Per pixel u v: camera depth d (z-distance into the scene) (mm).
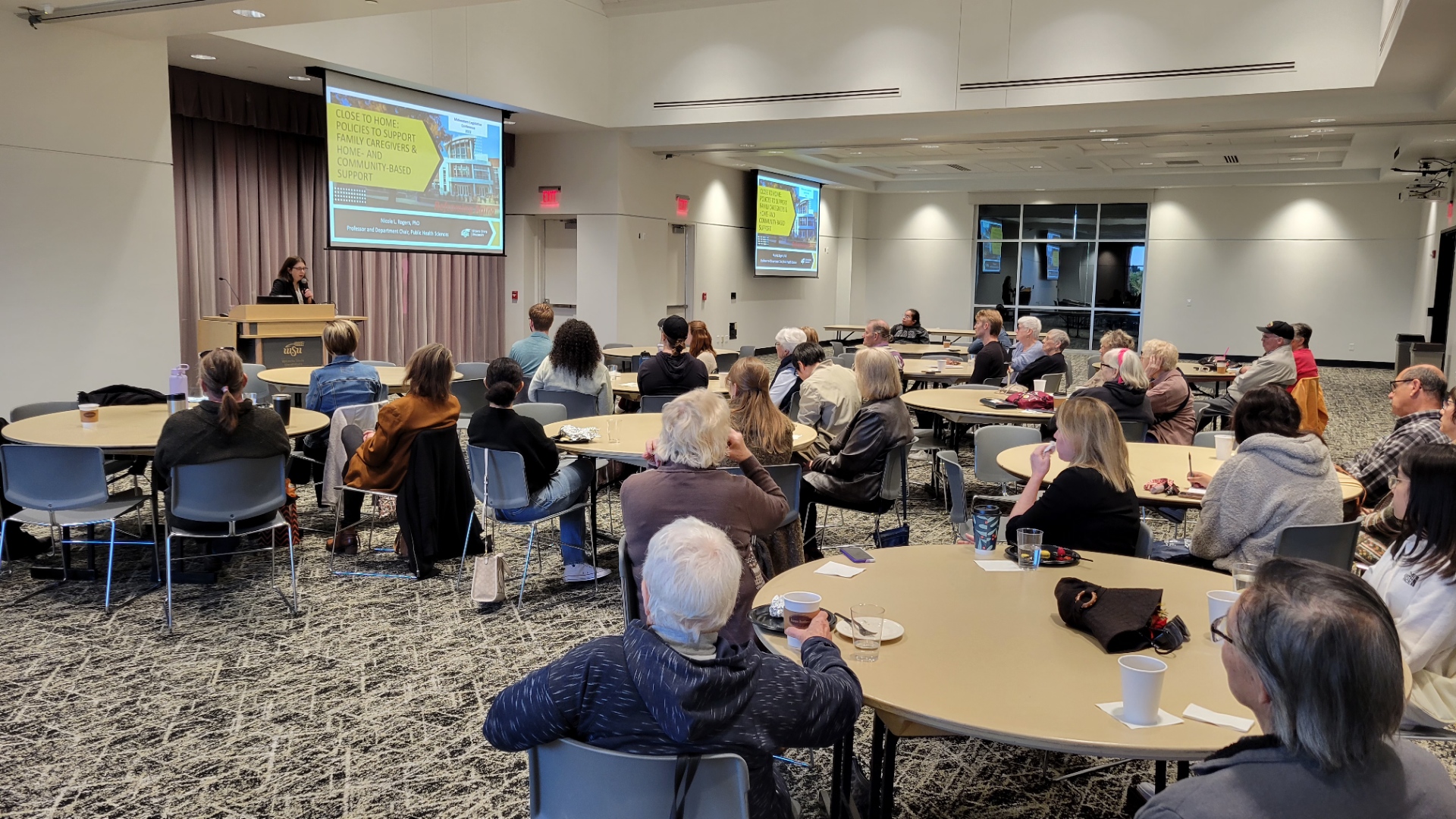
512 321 12797
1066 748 1627
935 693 1819
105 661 3564
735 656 1568
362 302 10828
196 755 2887
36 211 6246
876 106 9977
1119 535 2889
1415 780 1122
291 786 2721
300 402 6977
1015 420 5898
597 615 4184
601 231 11992
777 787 1763
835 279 19016
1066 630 2184
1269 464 3080
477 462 4285
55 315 6406
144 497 4281
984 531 2766
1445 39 6512
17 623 3910
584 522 4609
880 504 4668
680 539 1599
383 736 3029
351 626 3979
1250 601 1187
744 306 15719
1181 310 17828
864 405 4629
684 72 10945
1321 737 1094
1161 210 17719
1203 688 1857
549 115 10664
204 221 9078
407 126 9516
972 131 10148
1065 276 18562
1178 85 8758
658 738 1565
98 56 6500
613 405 6117
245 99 8984
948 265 19344
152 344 7016
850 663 1970
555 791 1654
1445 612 2275
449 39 9398
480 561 4207
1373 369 16688
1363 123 9109
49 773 2760
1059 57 9172
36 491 3879
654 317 12953
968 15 9500
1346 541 3023
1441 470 2314
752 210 15531
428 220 9891
